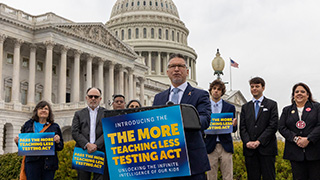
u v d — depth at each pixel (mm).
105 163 6906
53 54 67000
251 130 11812
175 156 5703
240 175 14258
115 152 5969
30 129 11656
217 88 12719
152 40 128875
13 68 57844
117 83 78375
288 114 11336
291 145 11031
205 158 6703
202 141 6863
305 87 11172
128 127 5918
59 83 62188
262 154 11438
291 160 11008
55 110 56656
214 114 12344
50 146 11203
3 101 55156
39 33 60406
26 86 63938
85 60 70750
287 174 13625
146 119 5844
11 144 55375
